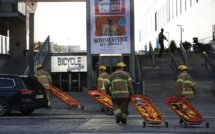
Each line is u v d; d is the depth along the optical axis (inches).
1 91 499.8
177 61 1187.9
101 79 515.5
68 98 609.3
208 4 2477.9
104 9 1023.6
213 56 1264.8
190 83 417.4
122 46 1025.5
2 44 1300.4
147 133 327.0
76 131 339.3
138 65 981.2
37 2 1839.3
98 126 374.9
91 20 1024.9
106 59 1035.9
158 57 1242.0
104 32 1024.9
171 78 1010.1
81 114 521.3
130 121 424.2
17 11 1413.6
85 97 882.1
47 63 1250.6
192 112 380.8
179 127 373.7
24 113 542.6
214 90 904.3
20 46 1572.3
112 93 395.9
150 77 1018.1
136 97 393.7
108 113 516.4
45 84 598.9
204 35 2571.4
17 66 1279.5
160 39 1231.5
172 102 395.2
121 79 393.1
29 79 515.8
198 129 359.3
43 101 522.6
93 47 1029.2
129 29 1023.0
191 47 2170.3
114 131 338.3
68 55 1326.3
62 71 1325.0
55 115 513.7
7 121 432.8
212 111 559.5
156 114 379.9
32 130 349.7
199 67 1103.6
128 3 1021.8
